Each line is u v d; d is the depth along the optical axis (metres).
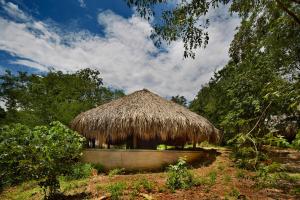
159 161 11.34
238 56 10.45
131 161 11.16
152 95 13.79
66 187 7.84
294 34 6.82
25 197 7.69
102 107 13.14
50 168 6.35
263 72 7.07
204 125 12.81
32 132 6.49
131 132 11.45
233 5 6.00
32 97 18.94
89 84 23.91
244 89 9.96
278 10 5.97
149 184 7.35
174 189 7.20
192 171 10.34
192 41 5.46
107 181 8.46
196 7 5.21
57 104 17.86
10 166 6.40
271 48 7.29
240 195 6.66
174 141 15.26
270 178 4.10
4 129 6.67
